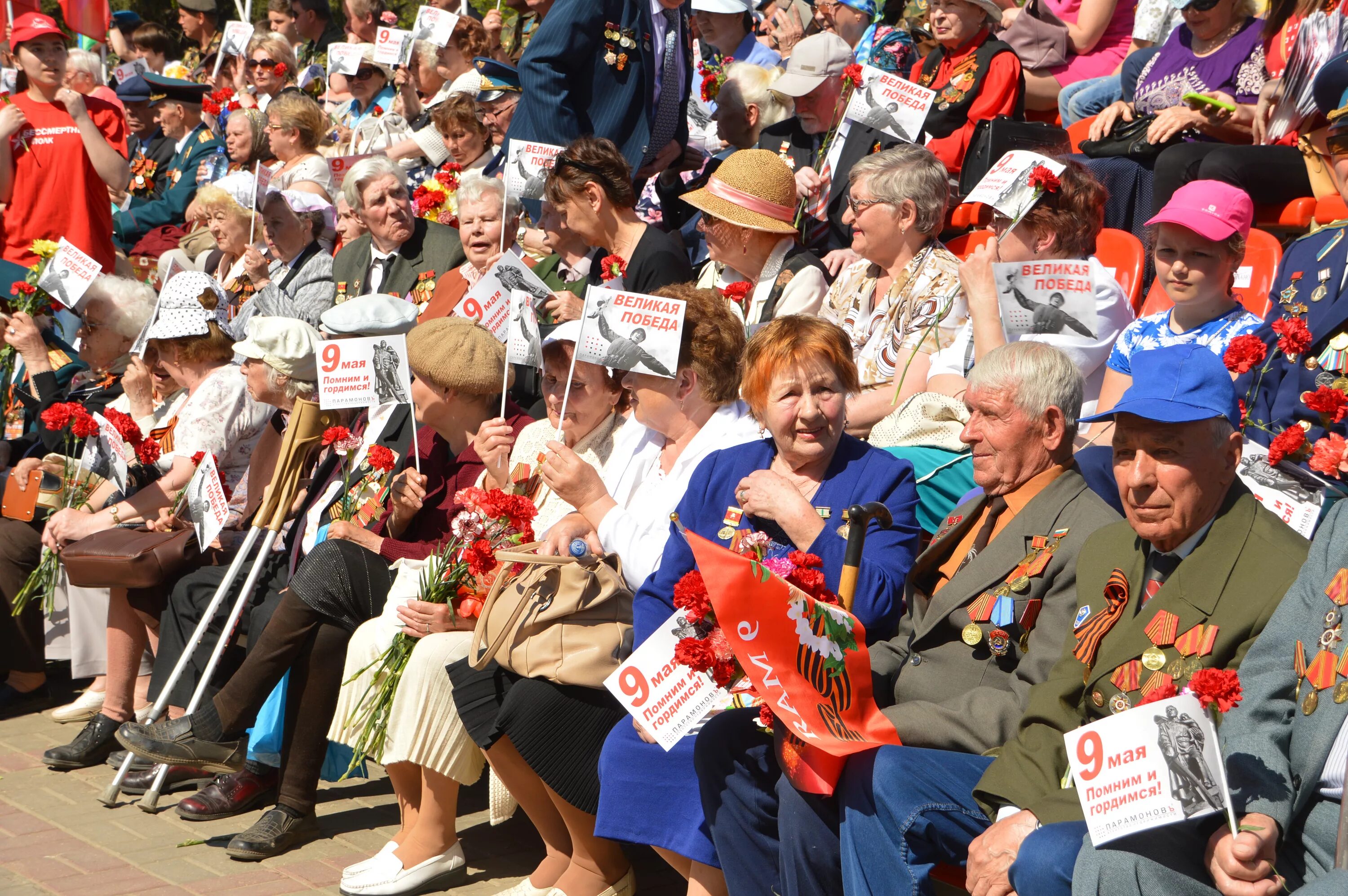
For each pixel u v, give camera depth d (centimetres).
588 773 383
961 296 463
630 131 643
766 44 853
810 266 521
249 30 1097
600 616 384
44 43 810
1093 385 454
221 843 471
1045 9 713
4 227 805
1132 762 238
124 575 539
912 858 293
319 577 463
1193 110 543
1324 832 255
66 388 700
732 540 358
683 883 429
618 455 434
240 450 577
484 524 414
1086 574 301
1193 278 411
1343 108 365
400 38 908
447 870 431
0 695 641
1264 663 265
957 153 602
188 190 1020
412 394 471
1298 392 391
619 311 405
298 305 691
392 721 419
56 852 463
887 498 353
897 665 338
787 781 314
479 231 611
